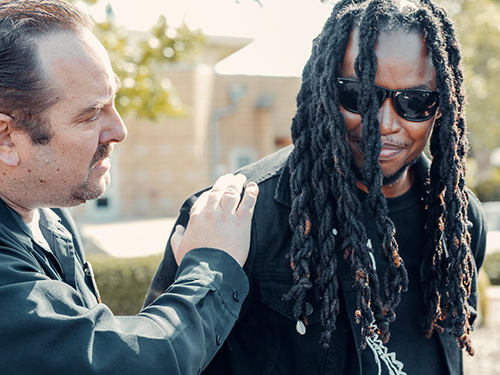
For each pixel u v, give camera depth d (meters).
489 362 5.28
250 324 1.62
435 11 1.48
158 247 11.21
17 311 1.15
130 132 17.41
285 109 18.89
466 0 16.09
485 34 15.63
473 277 1.73
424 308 1.59
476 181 18.86
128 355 1.19
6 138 1.28
